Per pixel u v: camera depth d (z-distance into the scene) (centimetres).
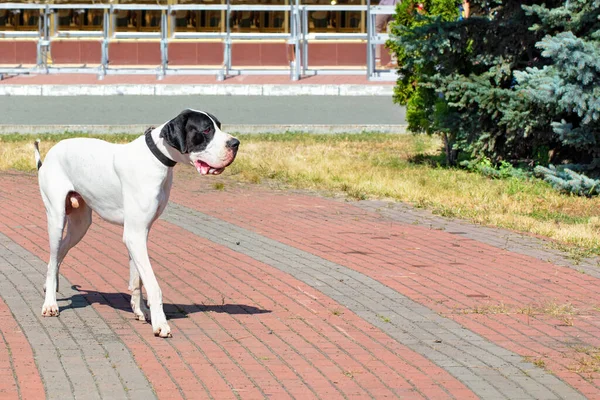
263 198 1560
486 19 1762
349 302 930
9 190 1576
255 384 696
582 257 1168
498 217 1396
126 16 3419
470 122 1792
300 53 3428
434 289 991
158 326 800
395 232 1298
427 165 1905
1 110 2730
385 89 3125
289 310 898
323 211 1452
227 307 903
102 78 3303
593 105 1513
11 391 666
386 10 3300
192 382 696
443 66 1808
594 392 700
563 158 1786
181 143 783
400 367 743
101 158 830
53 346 770
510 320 884
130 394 668
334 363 748
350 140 2289
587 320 892
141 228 813
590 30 1627
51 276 863
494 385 708
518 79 1638
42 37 3391
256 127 2433
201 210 1439
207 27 3409
